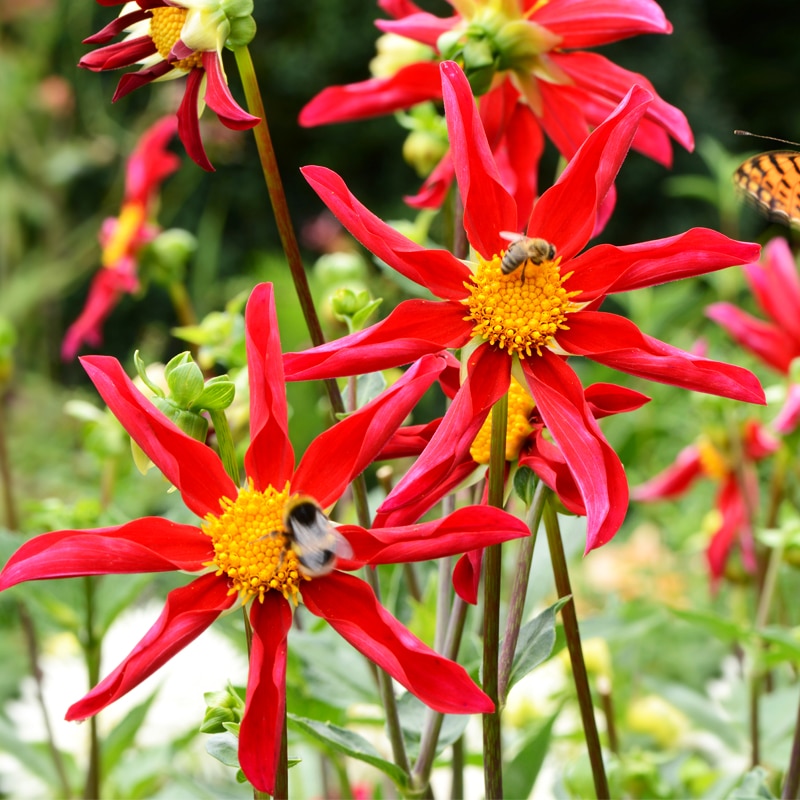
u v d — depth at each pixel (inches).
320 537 27.8
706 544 49.5
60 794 41.5
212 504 28.6
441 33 33.8
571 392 28.6
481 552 29.4
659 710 46.9
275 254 174.4
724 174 76.2
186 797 38.0
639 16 32.2
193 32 29.2
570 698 39.7
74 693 49.1
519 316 28.8
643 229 185.8
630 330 28.7
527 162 33.9
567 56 32.8
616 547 70.4
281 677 27.4
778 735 39.9
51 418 115.4
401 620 37.7
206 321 39.1
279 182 30.1
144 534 28.3
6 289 137.9
